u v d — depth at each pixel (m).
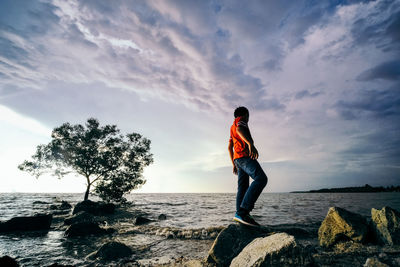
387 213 4.14
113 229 6.64
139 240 5.32
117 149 19.50
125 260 3.54
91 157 18.78
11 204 21.11
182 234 5.82
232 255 2.72
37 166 18.70
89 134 18.77
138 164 20.02
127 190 19.08
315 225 8.03
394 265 2.41
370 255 2.96
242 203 3.04
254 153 2.92
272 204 28.12
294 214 13.67
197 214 13.77
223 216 12.45
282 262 1.96
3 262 2.48
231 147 3.68
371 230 4.31
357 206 20.91
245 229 3.01
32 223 6.94
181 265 2.92
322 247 4.45
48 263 3.47
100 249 3.82
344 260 2.73
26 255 3.95
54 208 17.06
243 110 3.32
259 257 2.05
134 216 12.20
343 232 4.37
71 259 3.68
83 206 13.40
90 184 18.81
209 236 5.62
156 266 3.05
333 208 4.90
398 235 3.75
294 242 2.08
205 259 2.92
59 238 5.61
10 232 6.49
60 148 18.86
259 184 2.92
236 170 3.58
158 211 16.14
